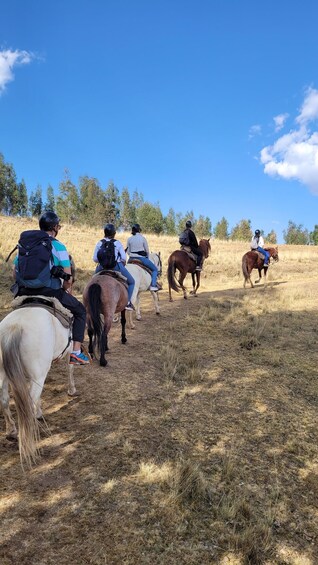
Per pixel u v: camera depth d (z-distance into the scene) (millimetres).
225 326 9469
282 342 8336
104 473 3816
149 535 3121
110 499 3473
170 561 2906
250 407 5508
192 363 6879
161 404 5379
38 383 3732
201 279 18594
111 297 6355
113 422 4781
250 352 7703
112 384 5863
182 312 10773
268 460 4336
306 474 4168
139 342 8000
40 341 3729
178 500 3492
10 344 3467
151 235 36000
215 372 6645
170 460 4125
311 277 19156
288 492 3855
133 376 6238
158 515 3334
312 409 5586
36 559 2838
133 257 9242
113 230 7039
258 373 6699
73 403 5230
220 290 14969
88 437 4422
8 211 68625
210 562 2941
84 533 3092
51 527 3135
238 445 4543
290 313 10797
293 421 5211
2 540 2979
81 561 2842
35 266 4070
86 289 6234
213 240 39719
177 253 12305
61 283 4477
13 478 3672
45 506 3350
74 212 65625
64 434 4469
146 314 10430
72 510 3322
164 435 4602
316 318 10445
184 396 5707
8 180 67000
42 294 4219
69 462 3961
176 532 3180
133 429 4652
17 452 4074
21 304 4168
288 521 3479
